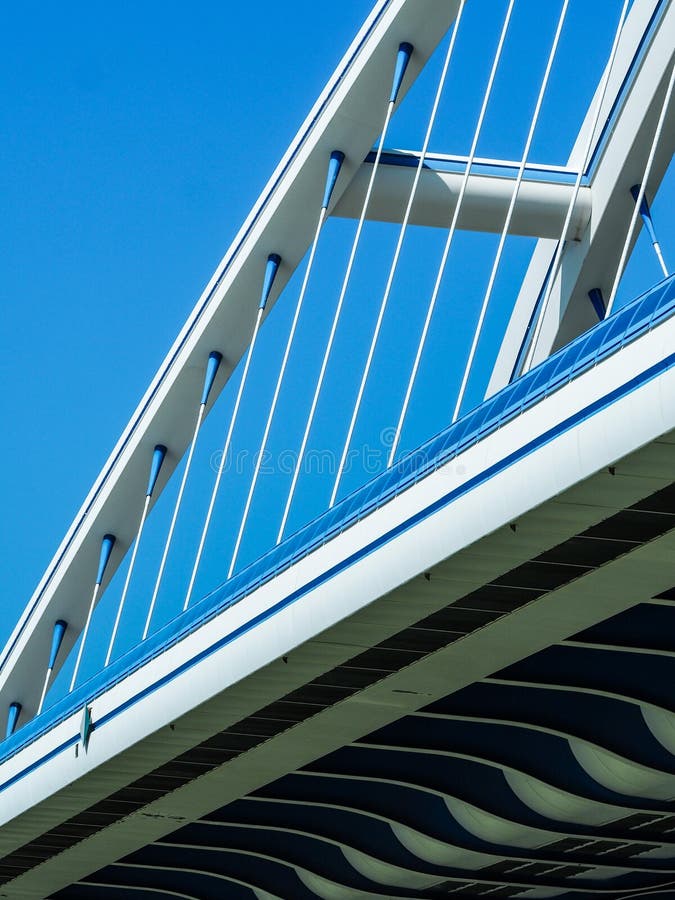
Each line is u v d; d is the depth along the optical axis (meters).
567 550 21.27
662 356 18.22
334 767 33.97
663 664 27.80
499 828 35.25
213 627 27.88
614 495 19.64
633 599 22.78
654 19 36.03
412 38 37.16
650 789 30.88
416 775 34.50
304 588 25.19
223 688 27.25
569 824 34.66
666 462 18.73
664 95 35.53
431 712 29.86
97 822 36.09
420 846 37.78
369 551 23.61
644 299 19.16
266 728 29.25
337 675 26.47
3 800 36.16
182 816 35.53
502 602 23.19
